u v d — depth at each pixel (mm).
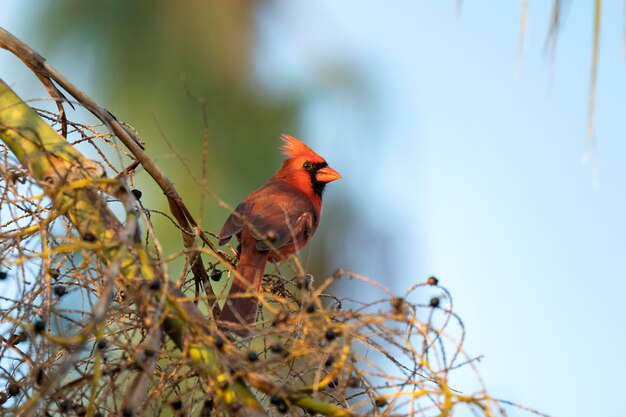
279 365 5410
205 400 5523
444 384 5133
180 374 5543
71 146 5863
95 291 5754
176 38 9391
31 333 5207
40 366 5199
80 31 9234
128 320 5926
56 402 5332
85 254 5418
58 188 5594
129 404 5031
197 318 5312
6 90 5988
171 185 6727
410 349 5219
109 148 8703
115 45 9258
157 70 9320
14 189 5684
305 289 5652
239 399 5203
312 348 5215
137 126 9195
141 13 9352
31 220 6027
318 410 5172
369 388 5293
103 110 6605
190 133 9344
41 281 5434
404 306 5301
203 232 6922
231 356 5266
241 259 8250
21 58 6496
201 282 6766
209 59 9477
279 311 5379
